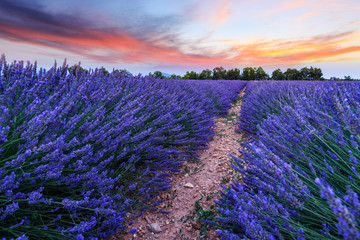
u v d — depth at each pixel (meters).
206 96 7.50
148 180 2.40
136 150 2.47
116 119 2.42
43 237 1.41
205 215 2.03
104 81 3.30
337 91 2.16
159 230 1.89
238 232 1.61
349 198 0.73
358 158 1.47
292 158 1.80
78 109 2.41
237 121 6.18
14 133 1.47
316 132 1.64
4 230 1.28
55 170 1.42
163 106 3.56
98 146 2.13
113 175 2.15
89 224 1.41
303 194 1.16
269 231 1.32
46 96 2.24
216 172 2.98
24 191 1.50
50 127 1.69
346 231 0.64
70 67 2.86
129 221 2.00
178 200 2.37
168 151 2.89
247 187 1.92
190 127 4.10
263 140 2.29
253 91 7.69
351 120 1.25
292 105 3.63
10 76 2.27
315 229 1.25
